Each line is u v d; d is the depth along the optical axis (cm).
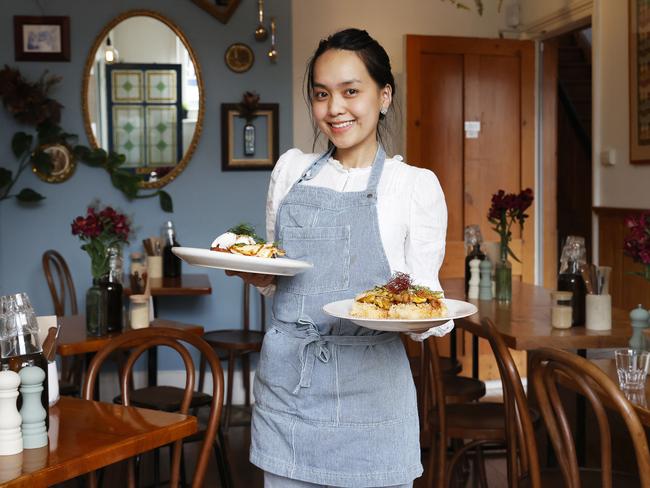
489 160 554
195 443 450
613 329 310
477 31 567
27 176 521
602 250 490
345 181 183
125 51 526
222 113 532
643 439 185
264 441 182
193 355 534
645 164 447
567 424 209
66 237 526
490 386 561
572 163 766
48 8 519
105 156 521
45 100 512
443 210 179
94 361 234
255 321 546
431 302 170
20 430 167
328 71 174
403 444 178
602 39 488
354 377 175
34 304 525
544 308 365
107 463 170
